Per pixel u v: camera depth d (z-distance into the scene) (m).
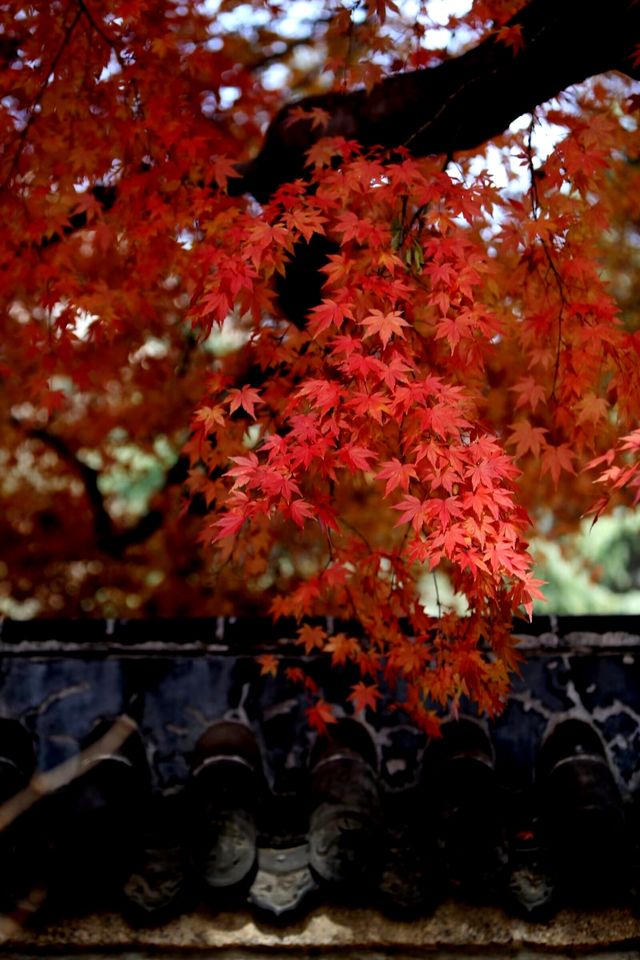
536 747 3.74
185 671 3.76
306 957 3.43
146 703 3.72
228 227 3.88
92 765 3.46
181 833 3.50
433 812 3.42
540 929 3.42
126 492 10.19
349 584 3.72
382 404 3.09
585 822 3.30
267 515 3.06
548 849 3.44
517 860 3.42
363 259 3.47
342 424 3.10
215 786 3.34
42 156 4.43
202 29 5.44
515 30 3.49
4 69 4.26
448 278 3.27
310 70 6.78
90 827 3.25
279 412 4.04
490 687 3.35
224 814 3.28
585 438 3.65
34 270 4.32
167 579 8.53
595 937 3.42
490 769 3.50
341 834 3.24
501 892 3.38
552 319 3.65
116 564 8.90
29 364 7.65
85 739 3.66
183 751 3.68
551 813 3.47
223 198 4.05
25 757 3.56
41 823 3.32
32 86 4.16
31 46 4.15
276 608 3.69
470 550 2.94
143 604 8.66
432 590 9.02
